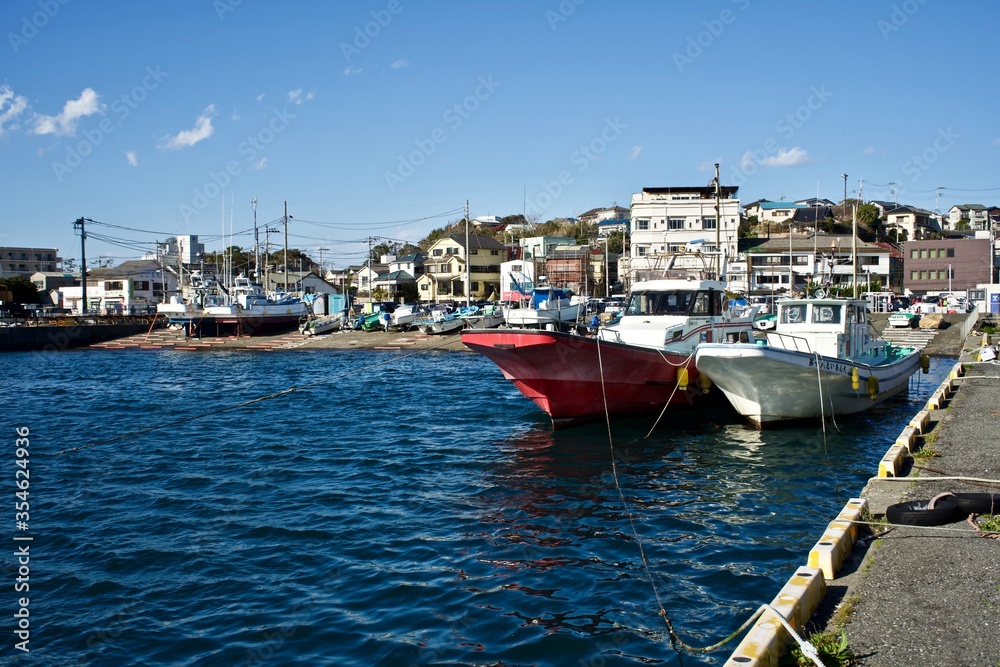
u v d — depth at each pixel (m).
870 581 7.28
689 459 17.59
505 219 111.44
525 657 8.40
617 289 70.69
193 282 68.75
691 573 10.67
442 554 11.70
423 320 58.94
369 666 8.27
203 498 15.05
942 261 68.69
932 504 9.00
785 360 18.45
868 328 24.64
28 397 32.19
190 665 8.41
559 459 17.91
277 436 21.69
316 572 11.02
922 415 15.65
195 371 42.81
